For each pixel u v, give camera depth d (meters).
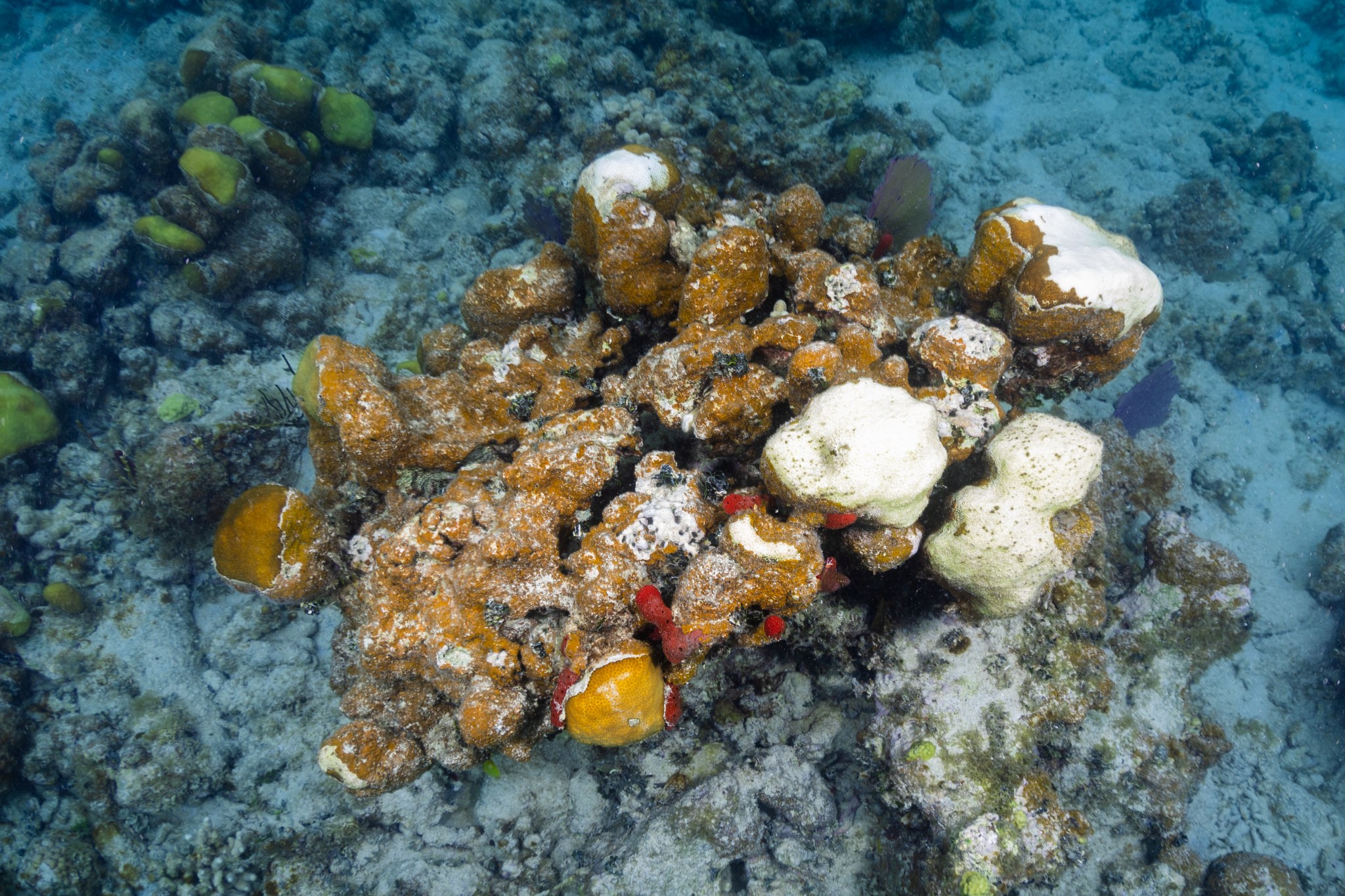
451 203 1.49
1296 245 1.59
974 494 0.59
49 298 1.21
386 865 0.88
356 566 0.69
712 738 0.81
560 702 0.54
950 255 0.77
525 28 1.68
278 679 1.01
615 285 0.71
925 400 0.63
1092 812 0.75
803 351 0.59
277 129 1.36
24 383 1.14
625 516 0.58
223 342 1.27
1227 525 1.24
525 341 0.76
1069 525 0.62
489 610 0.58
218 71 1.45
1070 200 1.70
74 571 1.06
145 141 1.34
